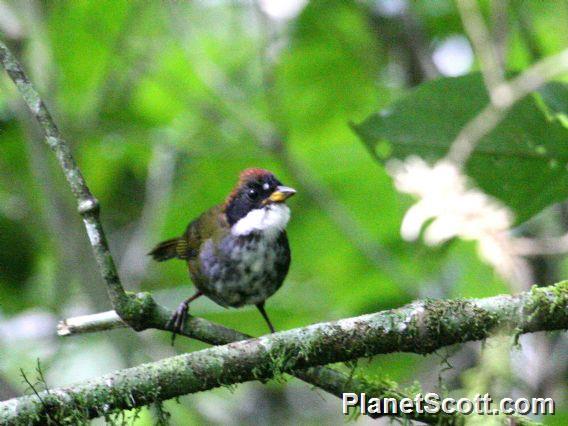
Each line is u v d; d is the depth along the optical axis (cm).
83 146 1362
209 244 845
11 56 604
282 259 846
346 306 1314
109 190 1504
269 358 590
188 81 1406
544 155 785
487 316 582
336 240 1376
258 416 1319
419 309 589
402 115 789
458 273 1203
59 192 1177
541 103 774
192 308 1252
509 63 1191
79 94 1371
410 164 802
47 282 1330
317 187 1216
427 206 798
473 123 776
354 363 619
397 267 1224
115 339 1142
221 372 589
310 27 1391
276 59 1330
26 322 1277
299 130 1492
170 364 589
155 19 1340
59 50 1331
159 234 1355
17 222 1236
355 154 1342
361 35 1377
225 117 1334
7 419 566
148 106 1445
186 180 1379
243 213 841
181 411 1176
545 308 580
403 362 1205
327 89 1474
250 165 1366
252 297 854
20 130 1321
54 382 1160
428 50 1200
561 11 1287
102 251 622
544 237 1075
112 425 583
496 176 799
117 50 1323
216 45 1496
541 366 1003
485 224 798
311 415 1348
